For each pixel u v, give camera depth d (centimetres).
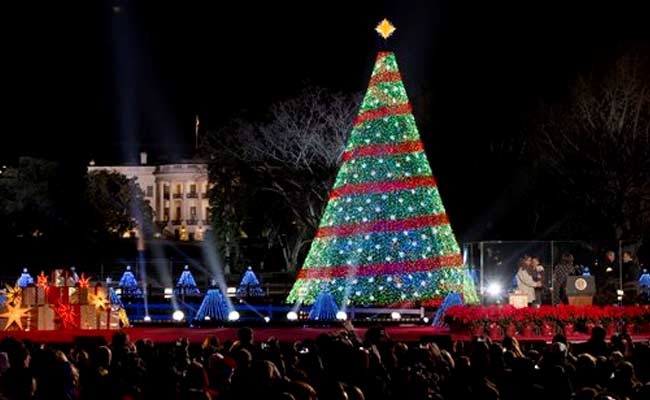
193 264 8212
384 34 3500
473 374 1187
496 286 2969
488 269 3003
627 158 4922
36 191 8375
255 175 6494
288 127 6016
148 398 1070
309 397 946
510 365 1273
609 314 2556
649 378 1432
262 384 993
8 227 8362
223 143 6581
